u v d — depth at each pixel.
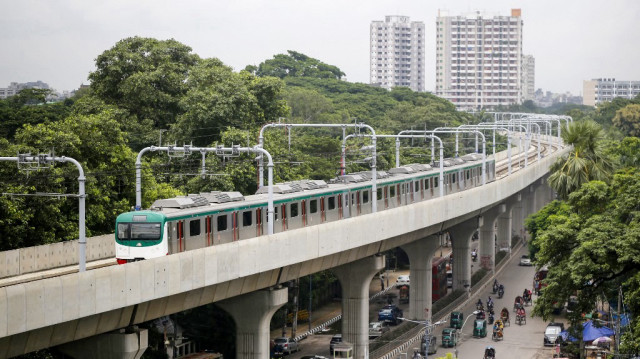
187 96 104.38
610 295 72.25
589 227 68.62
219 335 78.88
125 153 80.44
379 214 81.31
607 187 77.69
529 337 97.25
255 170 97.00
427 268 104.00
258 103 112.88
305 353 89.31
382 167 136.25
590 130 99.31
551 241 71.88
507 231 154.12
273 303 68.06
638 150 126.38
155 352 71.81
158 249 58.84
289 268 69.75
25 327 43.94
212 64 117.38
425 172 105.88
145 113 110.62
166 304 56.47
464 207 104.25
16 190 63.94
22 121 107.62
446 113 193.75
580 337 80.81
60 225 67.69
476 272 134.12
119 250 59.19
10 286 43.12
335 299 122.44
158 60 114.38
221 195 69.75
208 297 61.00
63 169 70.94
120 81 112.38
